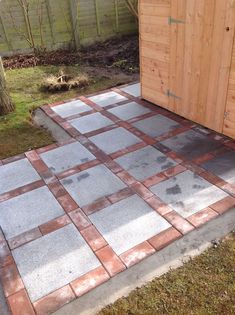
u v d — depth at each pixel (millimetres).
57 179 3293
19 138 4191
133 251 2404
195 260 2322
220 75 3518
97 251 2428
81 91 5625
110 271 2270
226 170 3207
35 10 7527
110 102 4992
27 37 7699
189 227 2576
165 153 3576
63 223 2721
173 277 2211
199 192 2939
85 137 4043
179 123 4188
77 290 2164
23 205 2973
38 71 6770
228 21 3217
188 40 3738
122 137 3973
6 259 2434
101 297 2123
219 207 2748
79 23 8094
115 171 3336
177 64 4039
